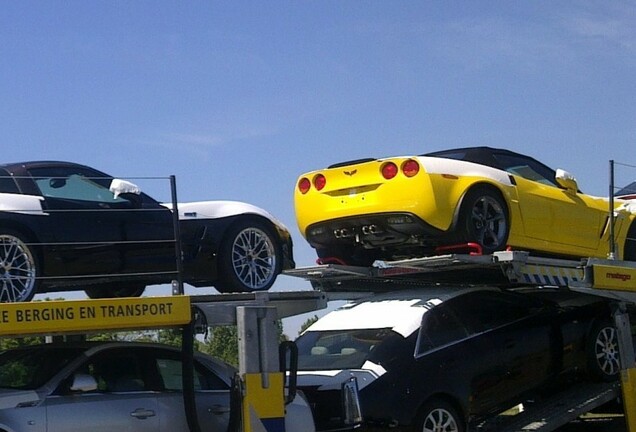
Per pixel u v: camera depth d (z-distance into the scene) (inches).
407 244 384.8
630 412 413.1
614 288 411.8
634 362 419.5
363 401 328.8
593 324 427.2
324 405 334.0
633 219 466.9
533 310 407.8
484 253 380.2
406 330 356.8
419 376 345.4
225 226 363.3
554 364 405.4
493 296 396.2
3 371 299.3
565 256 432.5
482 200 381.4
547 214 414.0
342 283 420.8
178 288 309.9
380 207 368.2
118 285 361.7
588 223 438.3
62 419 279.7
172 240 344.2
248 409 297.4
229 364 336.2
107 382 298.5
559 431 470.0
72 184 329.7
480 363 368.8
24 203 312.5
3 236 303.7
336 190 382.6
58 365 292.8
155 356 312.8
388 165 368.5
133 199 340.5
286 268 386.3
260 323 304.7
